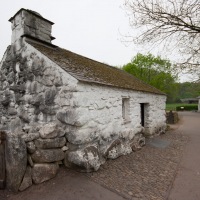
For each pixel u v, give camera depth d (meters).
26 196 3.17
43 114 5.22
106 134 5.48
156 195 3.50
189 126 15.45
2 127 6.76
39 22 6.39
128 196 3.38
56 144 4.04
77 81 4.39
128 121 6.93
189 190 3.78
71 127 4.51
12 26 6.47
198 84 10.73
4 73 6.82
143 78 26.03
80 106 4.45
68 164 4.21
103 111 5.38
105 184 3.73
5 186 3.38
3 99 6.76
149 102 9.32
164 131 11.70
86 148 4.38
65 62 5.49
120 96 6.40
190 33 6.70
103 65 10.13
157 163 5.32
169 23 6.43
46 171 3.70
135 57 26.67
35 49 5.46
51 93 5.01
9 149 3.30
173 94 28.97
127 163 5.13
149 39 7.00
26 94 5.81
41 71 5.29
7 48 6.77
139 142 7.13
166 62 24.94
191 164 5.42
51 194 3.26
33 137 3.70
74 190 3.41
